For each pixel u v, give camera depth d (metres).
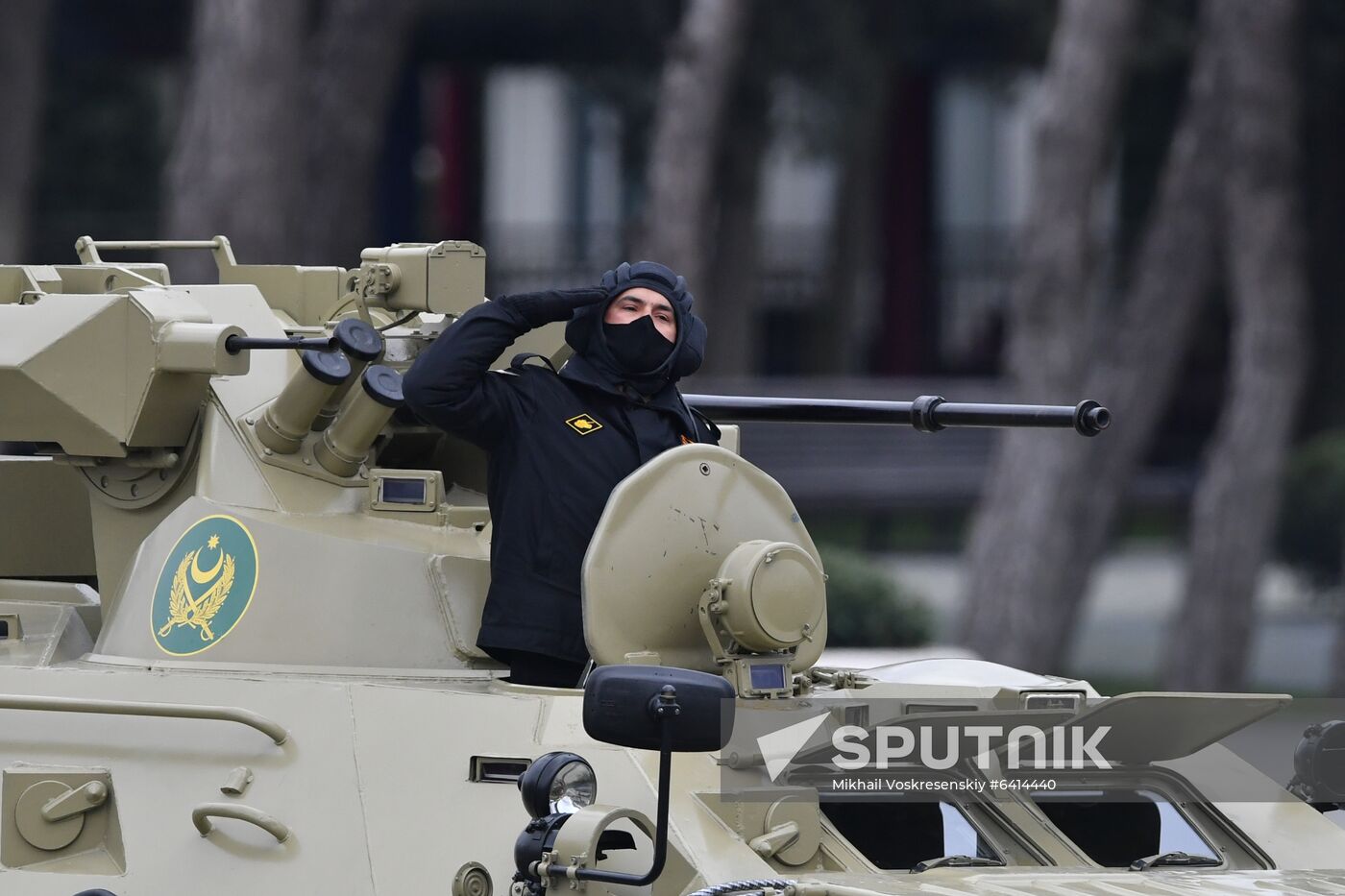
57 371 25.58
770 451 102.75
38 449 26.98
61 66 104.69
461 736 21.56
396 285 27.50
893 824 22.14
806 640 22.48
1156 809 23.78
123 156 107.94
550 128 125.00
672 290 23.84
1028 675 26.64
